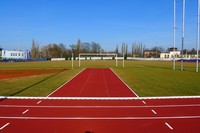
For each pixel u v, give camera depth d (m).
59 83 22.52
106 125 9.21
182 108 11.94
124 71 39.50
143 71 39.50
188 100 13.98
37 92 16.98
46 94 16.09
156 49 152.50
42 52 138.50
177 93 16.53
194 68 47.94
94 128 8.87
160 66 56.25
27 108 11.94
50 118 10.14
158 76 30.12
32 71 39.53
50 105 12.63
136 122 9.59
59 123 9.45
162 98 14.62
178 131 8.53
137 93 16.59
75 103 13.16
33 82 23.48
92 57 108.38
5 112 11.12
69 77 28.67
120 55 130.75
